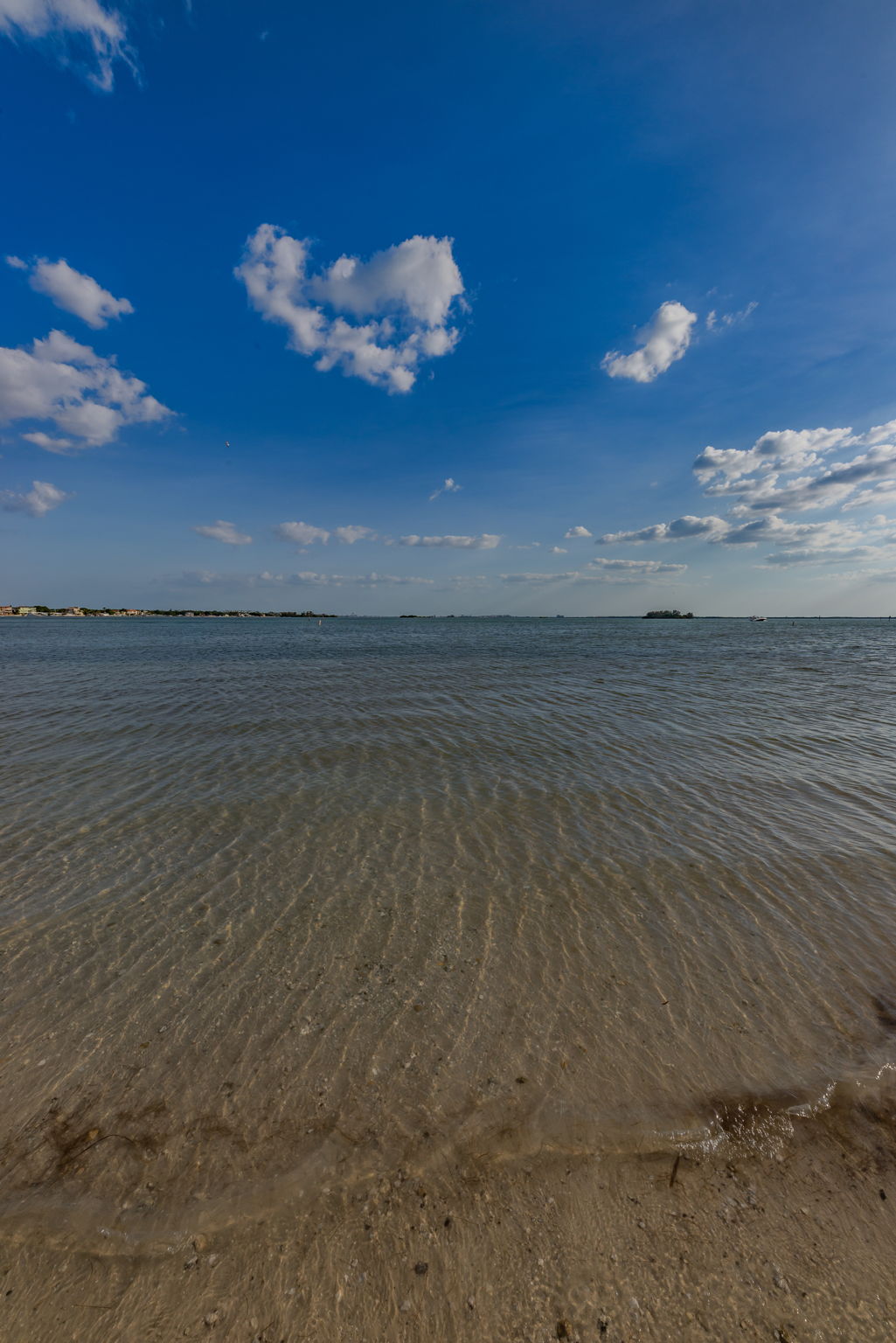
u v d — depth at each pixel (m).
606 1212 2.61
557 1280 2.35
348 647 40.69
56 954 4.63
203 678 21.19
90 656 30.92
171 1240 2.53
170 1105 3.22
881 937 4.79
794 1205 2.62
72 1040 3.71
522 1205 2.65
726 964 4.46
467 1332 2.18
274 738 11.83
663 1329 2.18
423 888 5.68
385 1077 3.39
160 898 5.51
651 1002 4.02
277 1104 3.21
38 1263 2.45
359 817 7.54
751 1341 2.13
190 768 9.72
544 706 15.58
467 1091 3.28
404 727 12.85
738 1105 3.16
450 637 56.88
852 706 15.70
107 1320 2.25
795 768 9.67
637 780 9.04
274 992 4.18
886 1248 2.43
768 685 20.08
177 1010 3.99
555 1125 3.05
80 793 8.42
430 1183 2.75
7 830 7.09
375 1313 2.25
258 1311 2.27
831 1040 3.65
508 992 4.15
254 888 5.70
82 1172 2.83
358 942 4.79
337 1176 2.79
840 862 6.15
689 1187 2.72
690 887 5.64
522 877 5.89
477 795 8.38
